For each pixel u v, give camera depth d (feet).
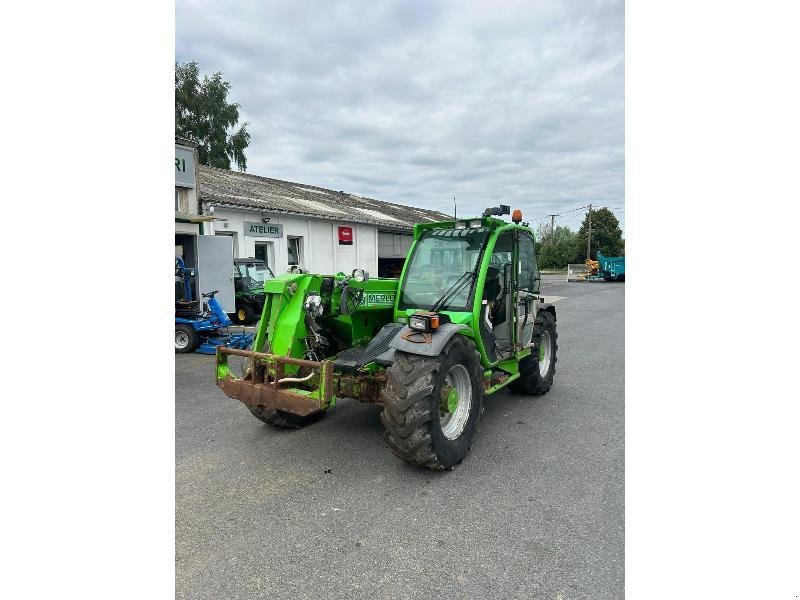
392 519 9.46
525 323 16.17
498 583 7.58
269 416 13.84
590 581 7.58
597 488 10.68
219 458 12.42
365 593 7.41
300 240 55.11
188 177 39.88
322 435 13.98
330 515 9.64
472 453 12.66
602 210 184.14
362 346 13.99
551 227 193.57
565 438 13.73
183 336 26.21
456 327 11.41
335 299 13.24
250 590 7.50
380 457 12.44
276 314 12.34
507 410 16.37
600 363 24.02
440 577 7.75
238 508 9.93
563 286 87.92
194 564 8.14
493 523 9.28
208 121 94.94
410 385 10.68
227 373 12.46
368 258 66.64
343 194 97.86
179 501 10.23
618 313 46.34
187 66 94.38
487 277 14.07
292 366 12.00
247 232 46.98
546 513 9.64
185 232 32.48
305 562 8.17
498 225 14.51
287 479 11.23
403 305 14.58
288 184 80.79
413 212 105.29
